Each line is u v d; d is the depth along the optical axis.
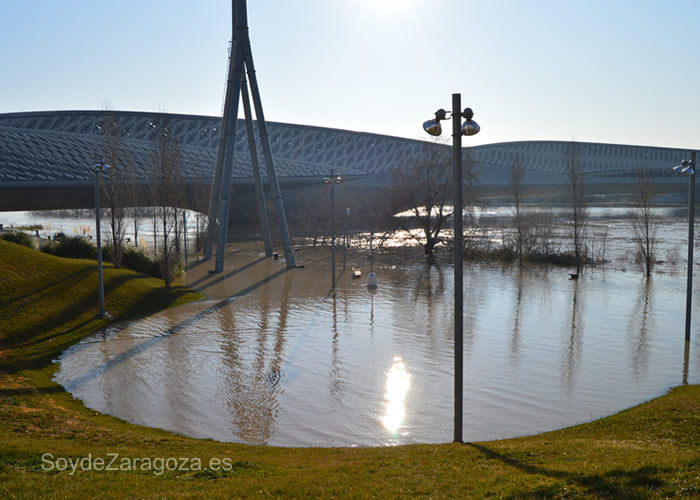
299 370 20.08
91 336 25.11
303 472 9.84
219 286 39.69
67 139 83.12
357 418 15.55
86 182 72.88
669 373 19.55
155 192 48.84
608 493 7.57
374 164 117.31
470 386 18.25
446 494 7.98
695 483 7.56
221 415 15.78
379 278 43.59
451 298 34.84
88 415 15.32
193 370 20.09
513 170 85.19
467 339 24.50
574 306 32.09
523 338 24.66
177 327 26.95
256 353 22.33
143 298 32.31
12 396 16.02
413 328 26.62
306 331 26.09
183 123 106.50
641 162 128.75
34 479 8.74
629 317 29.02
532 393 17.58
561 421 15.23
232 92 48.44
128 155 77.00
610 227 87.44
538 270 48.16
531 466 9.55
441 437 14.20
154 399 17.08
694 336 24.84
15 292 27.83
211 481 9.12
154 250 48.84
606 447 10.97
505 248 56.59
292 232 78.94
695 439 11.91
